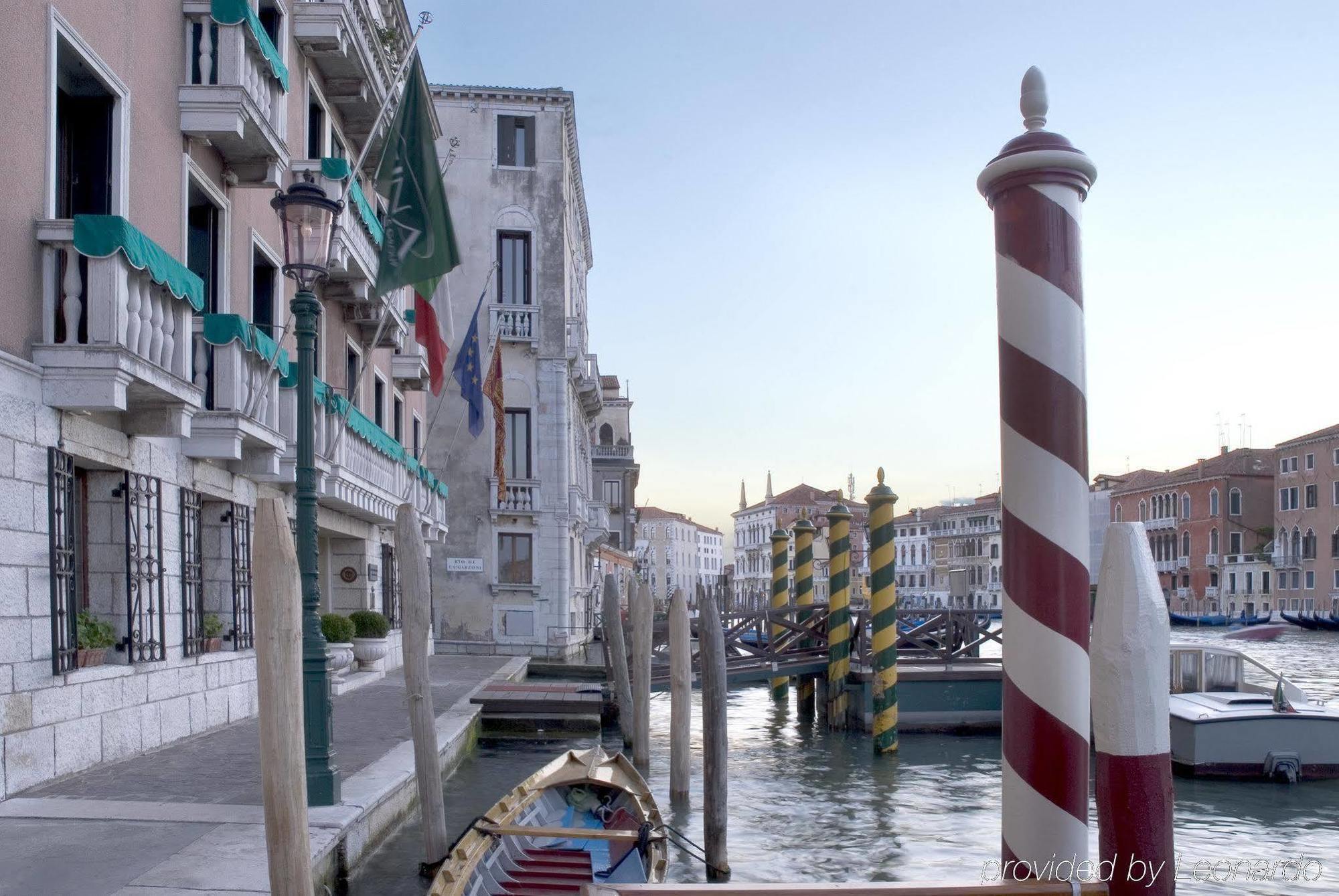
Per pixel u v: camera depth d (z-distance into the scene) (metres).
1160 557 90.00
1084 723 2.91
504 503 30.08
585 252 48.00
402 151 11.72
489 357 30.72
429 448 30.25
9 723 7.62
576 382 34.78
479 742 15.48
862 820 11.63
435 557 29.88
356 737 11.67
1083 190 3.08
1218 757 13.21
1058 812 2.85
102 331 8.20
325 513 16.66
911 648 21.45
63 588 8.41
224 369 10.98
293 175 14.49
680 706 12.20
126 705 9.34
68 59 8.95
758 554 135.25
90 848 6.27
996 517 106.50
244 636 12.38
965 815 11.88
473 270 31.19
